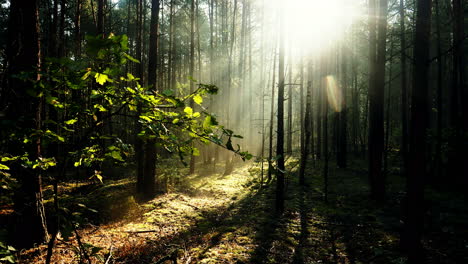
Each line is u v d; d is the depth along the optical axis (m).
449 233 7.54
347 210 10.36
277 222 8.97
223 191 13.34
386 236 7.72
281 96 9.84
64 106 1.63
